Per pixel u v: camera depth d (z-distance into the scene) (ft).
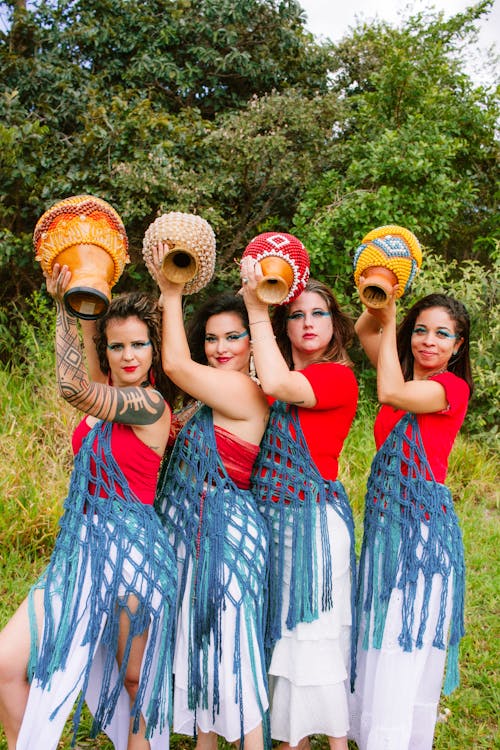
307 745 8.25
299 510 7.55
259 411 7.54
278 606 7.59
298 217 22.85
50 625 6.57
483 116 26.91
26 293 22.75
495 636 11.46
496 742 9.00
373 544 7.88
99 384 6.79
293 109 24.14
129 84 25.43
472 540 14.94
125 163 21.15
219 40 26.09
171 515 7.54
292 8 27.07
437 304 8.05
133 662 7.09
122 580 6.71
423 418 7.85
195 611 7.13
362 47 29.73
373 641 7.66
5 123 21.07
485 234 28.89
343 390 7.54
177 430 7.88
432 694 7.84
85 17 24.85
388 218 21.68
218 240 23.89
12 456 14.60
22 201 21.83
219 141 23.09
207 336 7.80
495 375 20.22
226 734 7.12
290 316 7.77
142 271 22.97
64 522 6.97
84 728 8.98
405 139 22.54
